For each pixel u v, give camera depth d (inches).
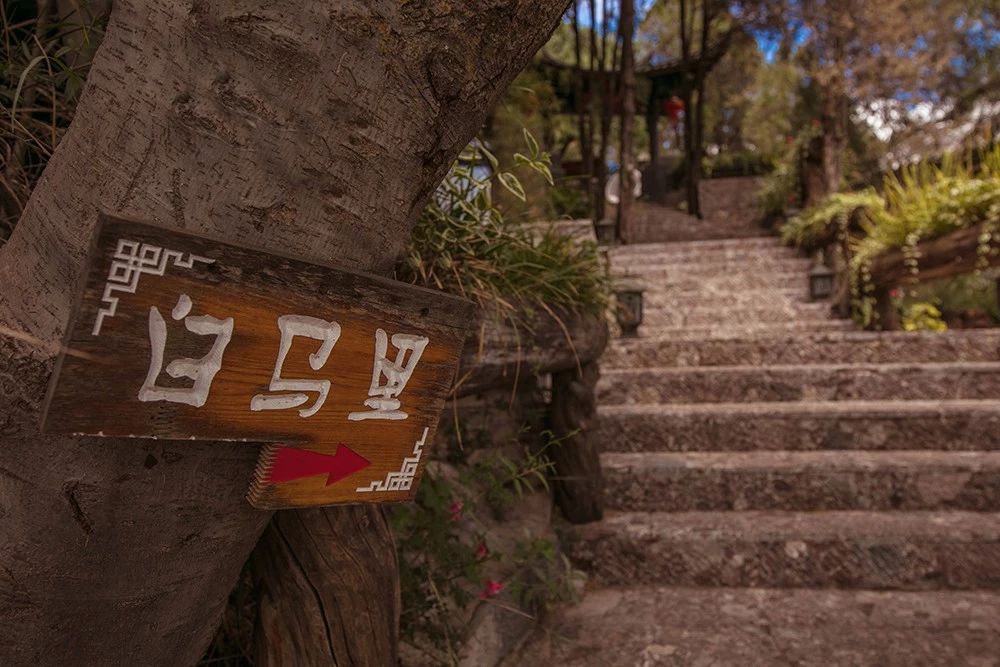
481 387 72.6
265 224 30.6
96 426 27.3
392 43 30.1
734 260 277.0
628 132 320.5
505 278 73.4
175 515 33.3
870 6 286.7
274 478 34.2
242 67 28.9
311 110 29.9
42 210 31.0
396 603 51.5
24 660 33.8
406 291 36.3
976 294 367.2
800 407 122.4
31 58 48.6
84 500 31.1
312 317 32.9
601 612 84.1
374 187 32.6
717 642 75.4
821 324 209.8
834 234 227.3
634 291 170.2
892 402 128.0
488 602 73.7
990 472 98.8
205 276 29.0
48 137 49.6
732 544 90.8
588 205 317.1
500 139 191.8
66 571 32.3
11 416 29.7
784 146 456.4
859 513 99.5
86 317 26.4
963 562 87.1
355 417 36.1
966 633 75.3
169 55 29.0
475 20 31.1
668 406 131.4
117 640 35.1
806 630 77.4
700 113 423.2
